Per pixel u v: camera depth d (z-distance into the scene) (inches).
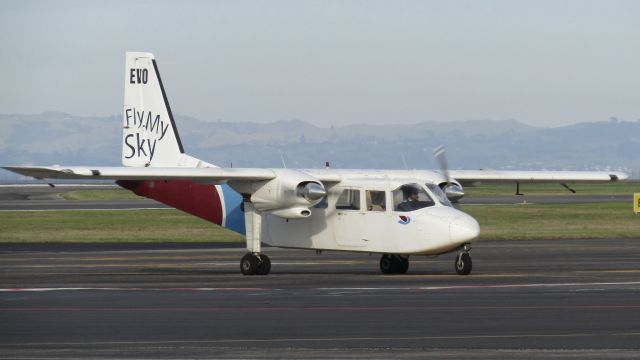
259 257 3284.9
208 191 3666.3
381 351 1674.5
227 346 1729.8
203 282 2935.5
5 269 3476.9
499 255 4126.5
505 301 2356.1
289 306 2278.5
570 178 3806.6
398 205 3265.3
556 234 5615.2
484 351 1669.5
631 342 1755.7
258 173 3280.0
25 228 6151.6
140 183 3772.1
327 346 1726.1
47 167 3073.3
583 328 1920.5
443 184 3444.9
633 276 3078.2
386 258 3339.1
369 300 2393.0
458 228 3127.5
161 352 1670.8
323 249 3430.1
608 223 6476.4
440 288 2684.5
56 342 1776.6
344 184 3390.7
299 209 3309.5
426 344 1742.1
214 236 5625.0
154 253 4335.6
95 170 3125.0
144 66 3863.2
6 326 1971.0
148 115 3853.3
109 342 1776.6
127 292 2618.1
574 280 2933.1
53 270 3435.0
